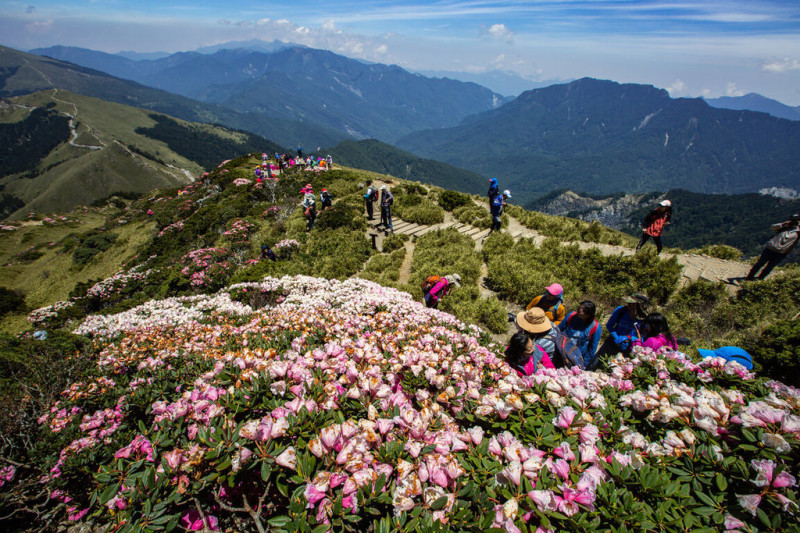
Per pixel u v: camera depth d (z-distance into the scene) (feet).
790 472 6.47
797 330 16.26
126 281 62.18
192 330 24.81
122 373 18.75
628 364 11.22
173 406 9.03
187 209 106.22
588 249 42.91
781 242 30.22
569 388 9.04
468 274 41.52
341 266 48.98
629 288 34.22
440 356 11.73
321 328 15.85
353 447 6.82
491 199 53.93
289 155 125.39
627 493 6.19
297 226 67.46
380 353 11.49
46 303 95.96
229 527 7.38
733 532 5.66
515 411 8.20
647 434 8.63
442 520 5.89
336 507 5.92
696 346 23.47
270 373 8.81
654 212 38.47
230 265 54.34
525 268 40.60
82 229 190.80
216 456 6.70
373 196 65.77
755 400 8.19
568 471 6.70
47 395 18.40
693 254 43.93
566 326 17.31
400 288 40.09
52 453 13.91
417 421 7.37
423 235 57.93
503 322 31.86
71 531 12.37
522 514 5.96
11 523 12.80
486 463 6.74
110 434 13.42
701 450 6.94
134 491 6.64
